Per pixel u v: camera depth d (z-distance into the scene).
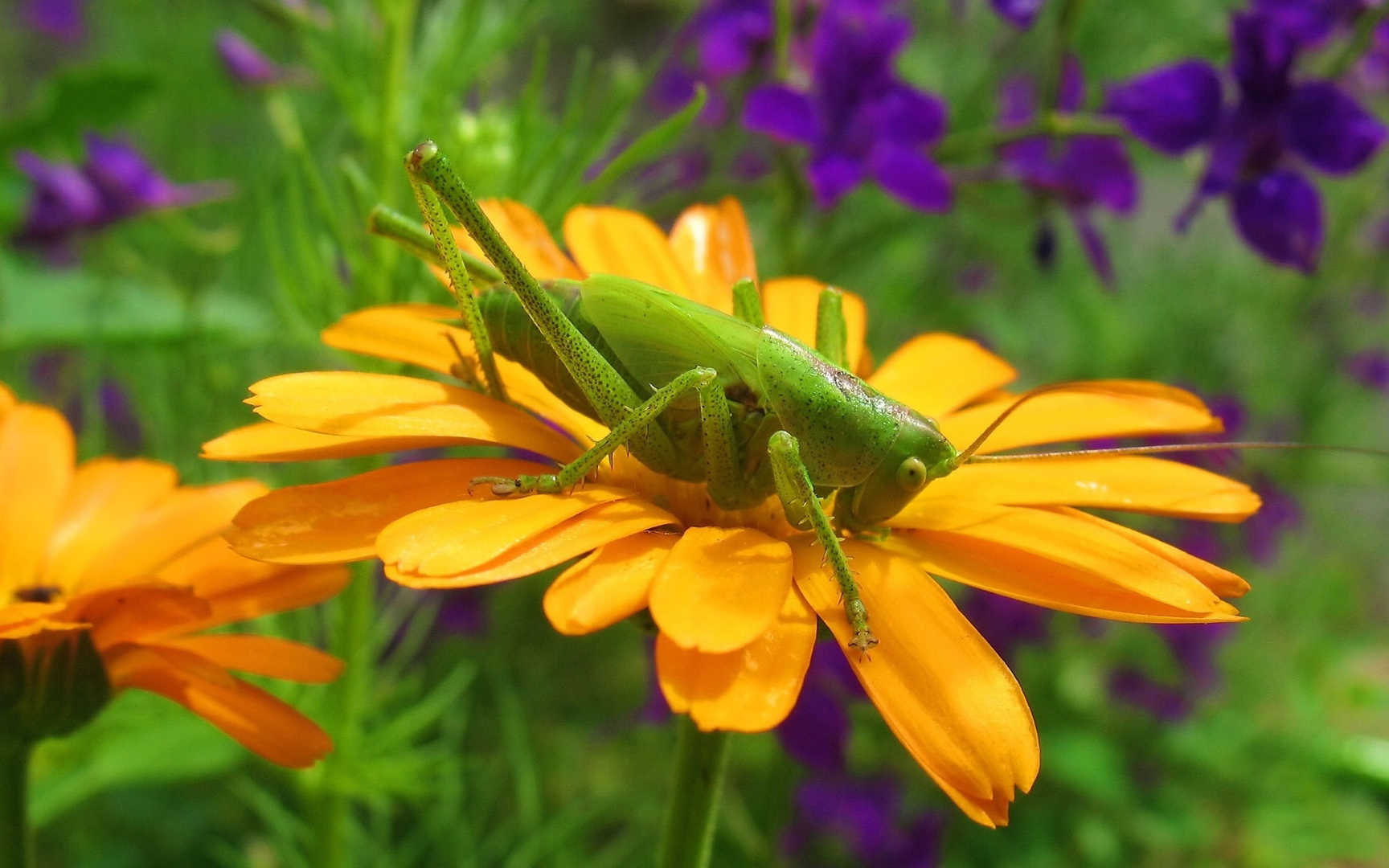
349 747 0.13
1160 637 0.24
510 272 0.11
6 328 0.17
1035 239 0.18
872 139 0.16
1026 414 0.12
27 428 0.12
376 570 0.17
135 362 0.17
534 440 0.11
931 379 0.13
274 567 0.11
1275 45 0.15
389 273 0.14
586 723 0.23
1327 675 0.27
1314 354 0.29
